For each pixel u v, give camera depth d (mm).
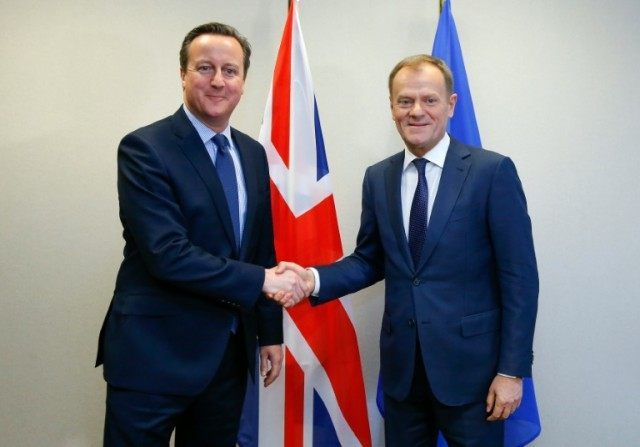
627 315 1743
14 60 1705
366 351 1763
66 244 1720
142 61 1714
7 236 1714
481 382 1178
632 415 1751
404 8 1751
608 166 1739
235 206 1192
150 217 1060
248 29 1744
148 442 1074
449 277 1192
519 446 1474
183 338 1090
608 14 1740
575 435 1754
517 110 1742
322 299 1366
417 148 1270
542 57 1744
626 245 1740
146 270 1114
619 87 1739
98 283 1726
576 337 1747
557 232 1742
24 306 1719
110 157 1715
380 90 1751
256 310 1343
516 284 1159
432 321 1188
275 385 1562
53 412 1729
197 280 1058
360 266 1424
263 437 1550
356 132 1755
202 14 1731
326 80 1752
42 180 1712
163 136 1128
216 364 1106
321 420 1574
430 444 1324
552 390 1750
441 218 1200
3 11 1704
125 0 1711
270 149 1559
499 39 1745
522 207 1188
